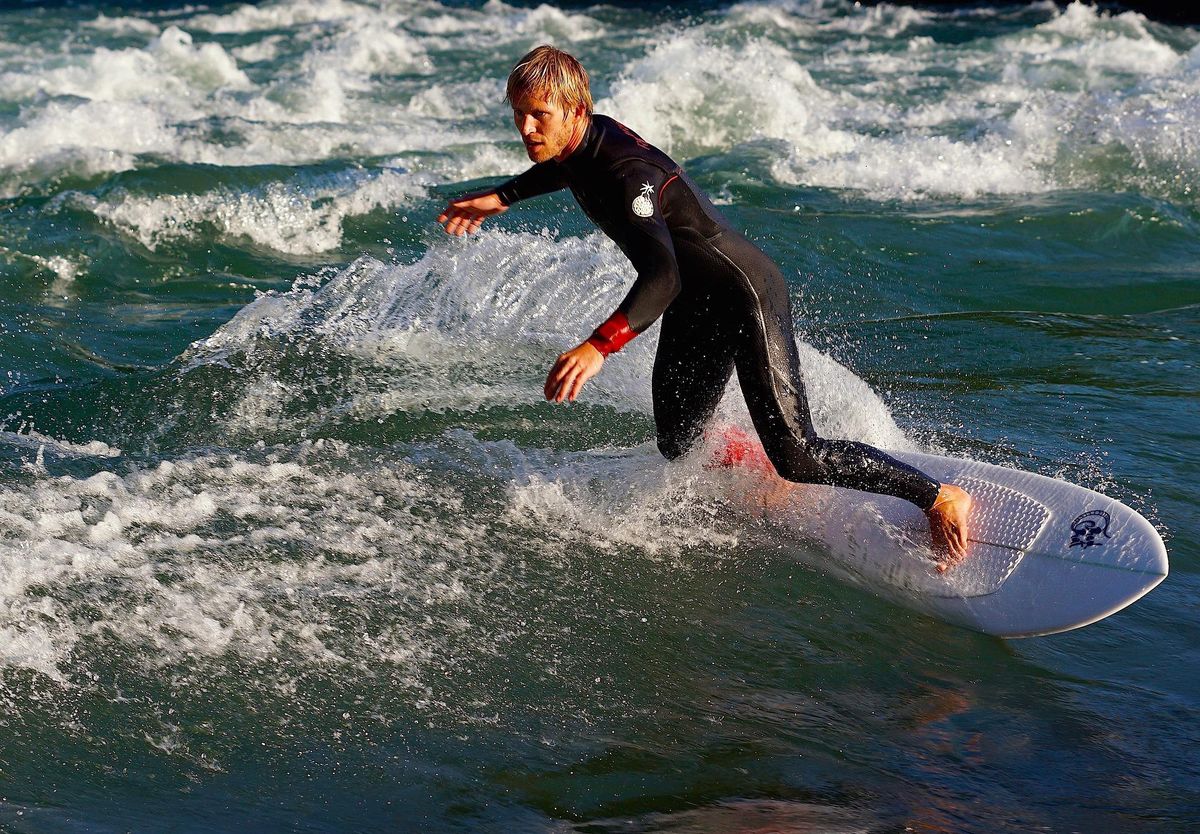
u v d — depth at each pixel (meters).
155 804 11.32
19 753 11.87
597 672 13.69
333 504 16.83
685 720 12.93
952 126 47.62
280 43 72.12
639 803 11.60
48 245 29.53
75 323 25.59
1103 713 13.18
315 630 14.01
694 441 16.67
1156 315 27.88
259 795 11.52
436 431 19.28
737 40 73.12
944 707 13.30
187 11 83.75
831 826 11.29
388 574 15.23
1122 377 23.11
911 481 15.16
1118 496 17.91
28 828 10.84
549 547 16.09
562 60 13.61
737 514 16.81
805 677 13.80
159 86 55.44
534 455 18.59
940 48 69.06
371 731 12.50
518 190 16.30
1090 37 69.38
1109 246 33.53
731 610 15.01
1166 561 14.10
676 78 46.19
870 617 15.02
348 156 41.72
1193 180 38.59
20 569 14.65
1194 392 22.27
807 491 16.67
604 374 21.42
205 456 18.17
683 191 14.41
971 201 37.03
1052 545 14.88
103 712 12.52
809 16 82.69
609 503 17.14
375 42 66.62
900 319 27.27
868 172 39.53
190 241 30.88
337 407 19.89
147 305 27.20
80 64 63.28
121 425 19.22
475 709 12.94
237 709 12.70
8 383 21.98
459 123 48.62
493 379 21.17
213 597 14.48
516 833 11.13
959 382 22.98
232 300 27.81
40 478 17.20
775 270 15.20
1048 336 25.83
